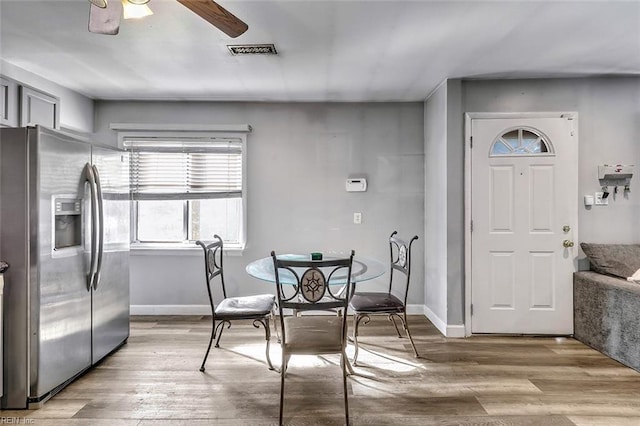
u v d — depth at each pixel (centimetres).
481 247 373
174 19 247
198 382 278
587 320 347
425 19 249
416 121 445
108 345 318
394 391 264
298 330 254
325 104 445
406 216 446
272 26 257
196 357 322
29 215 237
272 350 338
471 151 372
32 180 236
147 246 444
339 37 275
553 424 226
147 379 282
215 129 436
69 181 265
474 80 372
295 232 445
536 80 370
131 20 248
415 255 445
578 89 369
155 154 444
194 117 442
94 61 320
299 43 285
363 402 250
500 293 373
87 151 286
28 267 237
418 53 305
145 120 441
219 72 347
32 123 330
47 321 246
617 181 369
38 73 349
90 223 288
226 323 413
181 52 302
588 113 370
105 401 251
